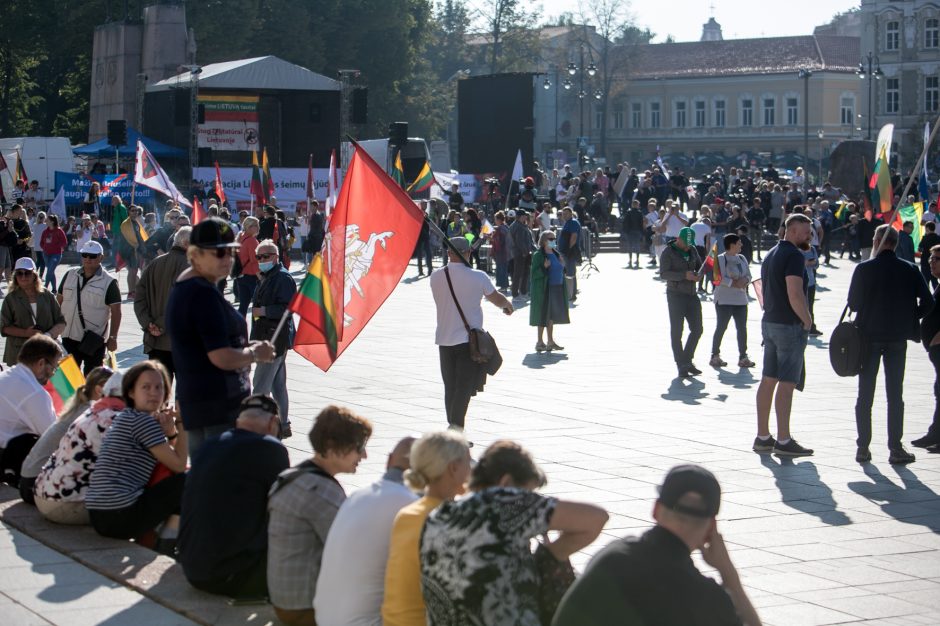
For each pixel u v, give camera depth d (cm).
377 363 1698
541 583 496
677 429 1217
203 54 5944
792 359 1090
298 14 6550
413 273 3497
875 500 941
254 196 3278
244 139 4672
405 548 527
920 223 2909
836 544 818
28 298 1216
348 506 568
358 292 859
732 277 1672
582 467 1034
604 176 4691
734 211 3575
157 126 4616
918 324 1077
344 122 4634
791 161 10344
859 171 5469
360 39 7169
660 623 416
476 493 490
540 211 3603
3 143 4362
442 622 485
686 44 11762
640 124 11606
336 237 848
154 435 777
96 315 1249
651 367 1681
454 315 1109
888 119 9569
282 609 611
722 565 487
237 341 749
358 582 558
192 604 650
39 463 871
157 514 773
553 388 1484
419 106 7938
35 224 3319
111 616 637
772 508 912
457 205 3725
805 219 1086
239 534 651
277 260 1188
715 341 1689
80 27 6031
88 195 3759
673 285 1580
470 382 1112
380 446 1108
